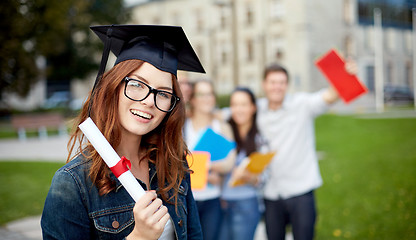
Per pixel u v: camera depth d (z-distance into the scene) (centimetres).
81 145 151
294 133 351
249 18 3503
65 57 3209
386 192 705
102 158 137
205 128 368
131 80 148
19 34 1538
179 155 173
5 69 1642
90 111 153
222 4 3519
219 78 3659
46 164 1035
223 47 3641
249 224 353
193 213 183
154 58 152
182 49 164
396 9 4100
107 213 146
